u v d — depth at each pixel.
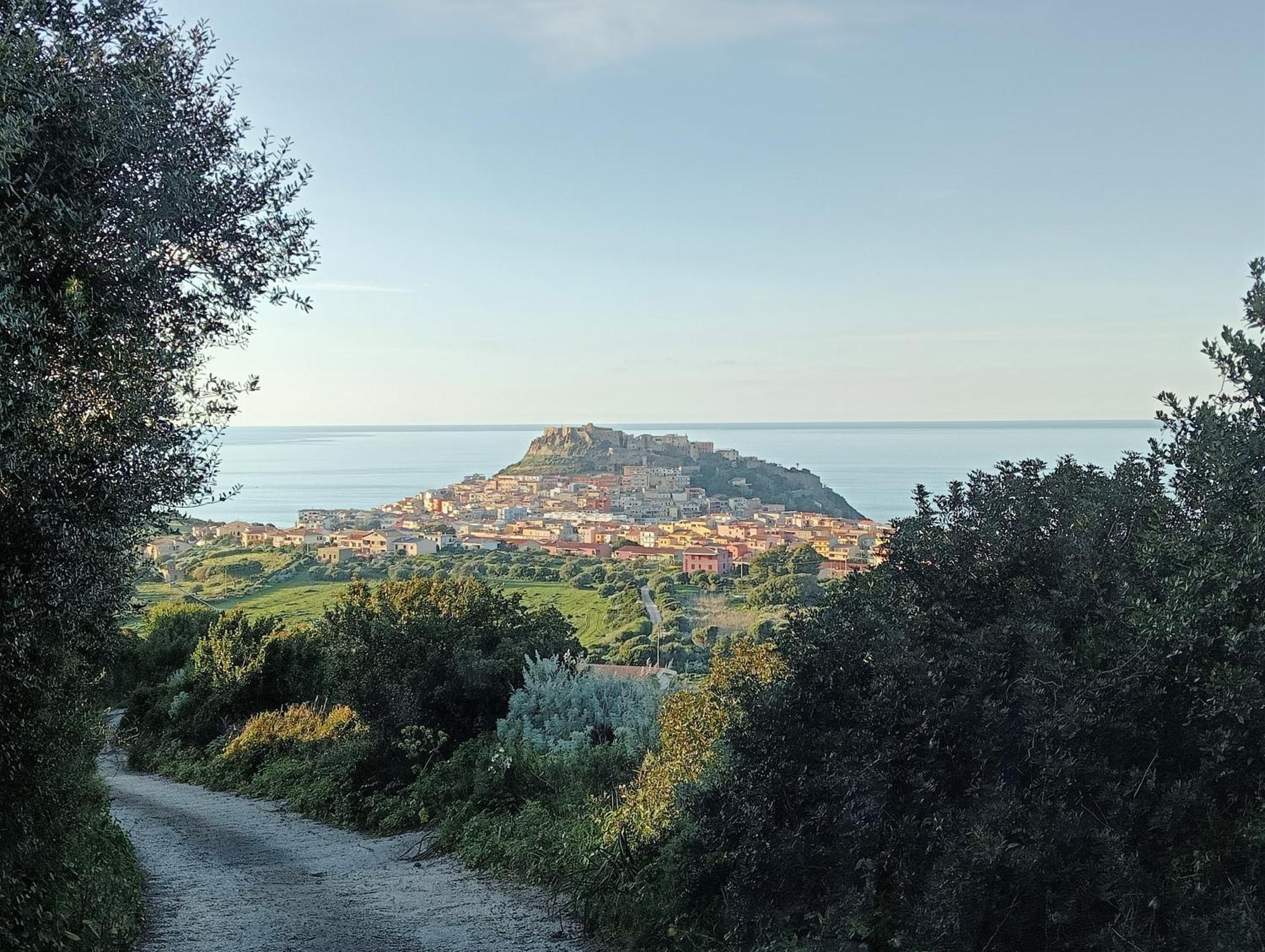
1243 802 4.28
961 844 4.38
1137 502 5.20
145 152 4.35
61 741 5.44
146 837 11.48
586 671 14.24
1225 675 4.09
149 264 4.44
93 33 4.50
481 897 7.70
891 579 5.55
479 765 11.11
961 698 4.66
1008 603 5.17
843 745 5.03
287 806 14.33
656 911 6.16
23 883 5.01
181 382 5.09
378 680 13.62
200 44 4.92
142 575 5.34
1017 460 6.55
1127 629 4.59
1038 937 4.32
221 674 21.97
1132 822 4.32
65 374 4.19
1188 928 3.99
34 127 3.83
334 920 6.96
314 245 5.22
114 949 5.80
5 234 3.67
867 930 4.66
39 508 4.14
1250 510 4.55
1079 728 4.28
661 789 7.75
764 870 5.12
